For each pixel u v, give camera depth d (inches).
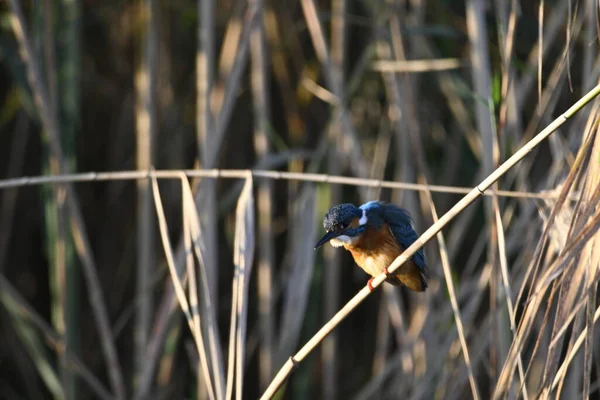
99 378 541.0
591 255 222.2
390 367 445.4
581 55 460.1
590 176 223.6
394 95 442.0
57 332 442.0
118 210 547.8
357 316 545.3
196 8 521.0
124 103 543.5
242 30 434.6
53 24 438.9
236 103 530.0
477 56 375.9
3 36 446.6
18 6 399.9
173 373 517.3
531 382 393.1
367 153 508.7
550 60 471.8
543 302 382.6
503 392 262.5
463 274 470.0
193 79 533.0
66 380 442.0
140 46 517.3
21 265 566.3
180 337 528.4
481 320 461.1
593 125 224.4
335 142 455.8
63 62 442.0
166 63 521.3
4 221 525.0
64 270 437.4
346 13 475.8
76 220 422.6
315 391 518.9
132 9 536.4
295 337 435.5
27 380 531.8
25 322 453.1
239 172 309.1
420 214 466.0
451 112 506.6
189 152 538.6
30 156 549.3
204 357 275.6
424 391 402.9
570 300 225.3
